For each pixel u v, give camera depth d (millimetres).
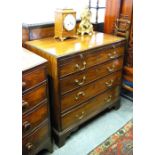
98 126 1840
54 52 1335
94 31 2012
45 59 1278
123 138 1698
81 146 1605
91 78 1600
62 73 1345
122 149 1587
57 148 1579
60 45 1499
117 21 1971
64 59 1313
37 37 1658
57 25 1604
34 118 1253
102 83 1744
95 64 1576
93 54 1517
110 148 1595
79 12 1984
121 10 1924
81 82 1519
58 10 1554
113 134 1742
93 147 1600
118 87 1984
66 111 1509
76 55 1381
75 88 1494
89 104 1697
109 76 1794
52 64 1324
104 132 1766
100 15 2162
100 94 1777
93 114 1790
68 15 1565
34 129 1278
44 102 1307
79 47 1460
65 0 1850
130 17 1870
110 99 1935
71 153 1536
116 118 1958
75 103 1555
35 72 1156
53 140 1625
